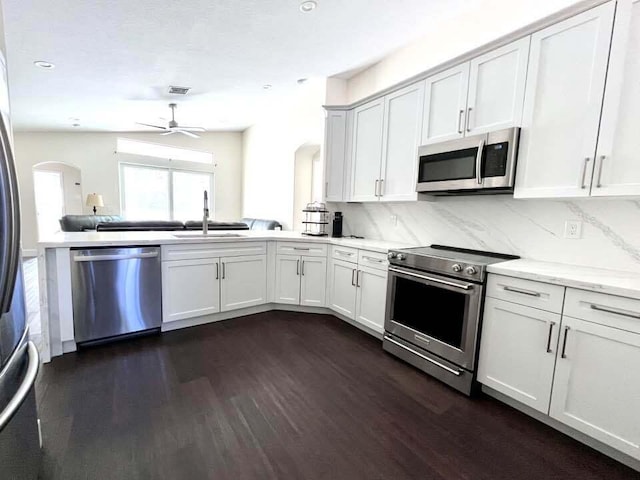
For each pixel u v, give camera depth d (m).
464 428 1.73
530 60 1.92
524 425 1.77
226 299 3.18
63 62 3.34
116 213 7.02
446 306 2.18
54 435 1.58
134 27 2.74
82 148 6.65
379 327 2.77
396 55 3.36
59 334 2.37
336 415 1.81
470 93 2.26
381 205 3.44
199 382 2.10
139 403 1.86
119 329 2.62
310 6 2.52
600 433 1.53
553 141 1.85
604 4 1.62
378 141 3.10
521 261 2.13
